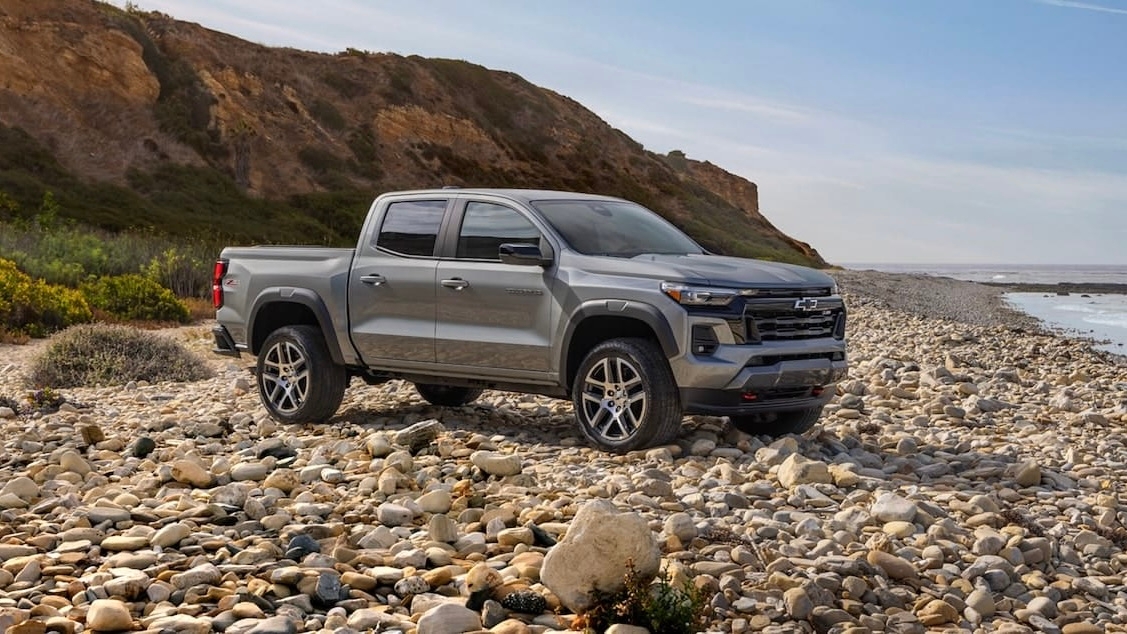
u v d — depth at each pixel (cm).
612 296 746
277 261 927
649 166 8325
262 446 767
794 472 671
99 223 3706
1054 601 504
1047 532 597
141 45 5209
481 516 582
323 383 891
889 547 536
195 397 1118
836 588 479
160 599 439
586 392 771
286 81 6153
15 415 980
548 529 545
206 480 664
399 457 709
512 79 8106
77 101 4775
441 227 844
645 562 432
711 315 724
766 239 8419
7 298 1806
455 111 7006
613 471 703
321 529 543
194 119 5209
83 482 680
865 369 1389
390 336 850
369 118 6412
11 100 4531
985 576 514
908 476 736
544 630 412
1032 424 998
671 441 771
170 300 2130
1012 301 5959
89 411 1023
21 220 3209
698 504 603
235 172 5056
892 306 3812
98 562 493
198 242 3444
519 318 790
